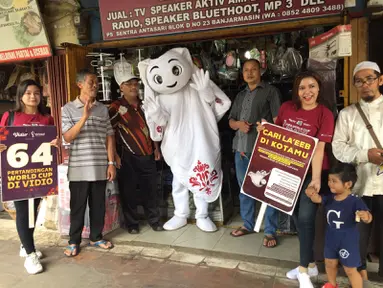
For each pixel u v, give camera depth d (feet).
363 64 8.38
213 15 12.10
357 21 10.38
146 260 10.98
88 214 12.54
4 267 10.75
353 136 8.69
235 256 10.82
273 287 9.23
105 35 13.44
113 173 11.60
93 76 10.90
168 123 12.66
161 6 12.52
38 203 10.98
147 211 13.17
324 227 9.80
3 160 9.80
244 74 11.63
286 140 9.03
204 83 12.20
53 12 14.28
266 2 11.46
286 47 13.84
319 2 10.87
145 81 12.49
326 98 10.05
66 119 10.84
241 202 12.37
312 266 9.42
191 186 12.61
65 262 11.00
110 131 11.71
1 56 14.97
